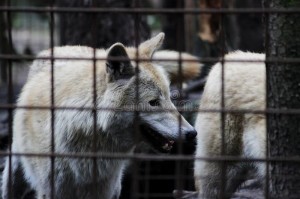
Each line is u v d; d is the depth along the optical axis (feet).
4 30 57.21
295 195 18.86
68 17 41.19
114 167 23.47
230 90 25.86
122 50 21.38
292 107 18.48
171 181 35.35
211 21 46.39
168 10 16.08
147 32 43.06
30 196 29.04
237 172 26.37
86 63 23.04
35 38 69.67
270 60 16.76
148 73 22.91
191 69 30.37
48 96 22.53
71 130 22.09
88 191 23.39
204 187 26.94
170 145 22.94
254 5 57.36
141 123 22.91
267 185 17.60
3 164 30.32
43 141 22.38
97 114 22.09
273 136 18.99
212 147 26.32
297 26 18.15
